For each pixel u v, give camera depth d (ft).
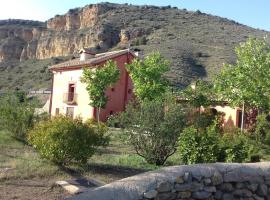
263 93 70.49
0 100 63.00
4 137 56.80
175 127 44.42
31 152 46.83
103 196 20.15
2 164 37.78
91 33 291.38
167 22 292.40
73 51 307.37
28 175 33.88
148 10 326.65
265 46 74.02
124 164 42.91
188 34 255.29
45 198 27.68
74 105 119.34
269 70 71.15
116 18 303.68
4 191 28.81
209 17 327.47
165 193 21.83
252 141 51.72
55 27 354.13
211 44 228.63
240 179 24.50
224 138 38.50
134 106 48.80
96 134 39.88
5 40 362.33
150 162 44.91
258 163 26.84
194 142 38.14
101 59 112.16
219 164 24.85
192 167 23.58
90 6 334.65
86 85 111.24
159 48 208.33
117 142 60.95
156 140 44.45
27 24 420.77
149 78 97.35
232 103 76.13
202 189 23.16
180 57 191.31
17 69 280.10
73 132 38.24
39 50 337.11
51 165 38.29
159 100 49.16
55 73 132.77
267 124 61.05
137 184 21.33
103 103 103.65
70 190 29.68
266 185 25.54
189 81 160.56
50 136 37.96
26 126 56.90
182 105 50.90
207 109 89.30
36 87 221.25
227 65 77.51
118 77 104.06
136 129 45.52
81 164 39.29
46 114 62.39
